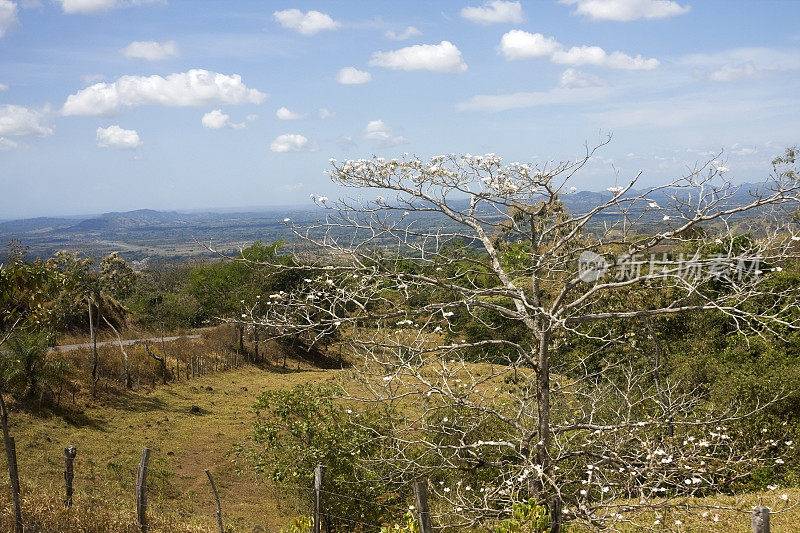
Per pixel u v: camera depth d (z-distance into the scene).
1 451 18.97
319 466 8.07
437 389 7.70
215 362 38.69
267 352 43.31
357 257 7.77
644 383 15.34
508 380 10.80
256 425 15.40
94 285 38.00
